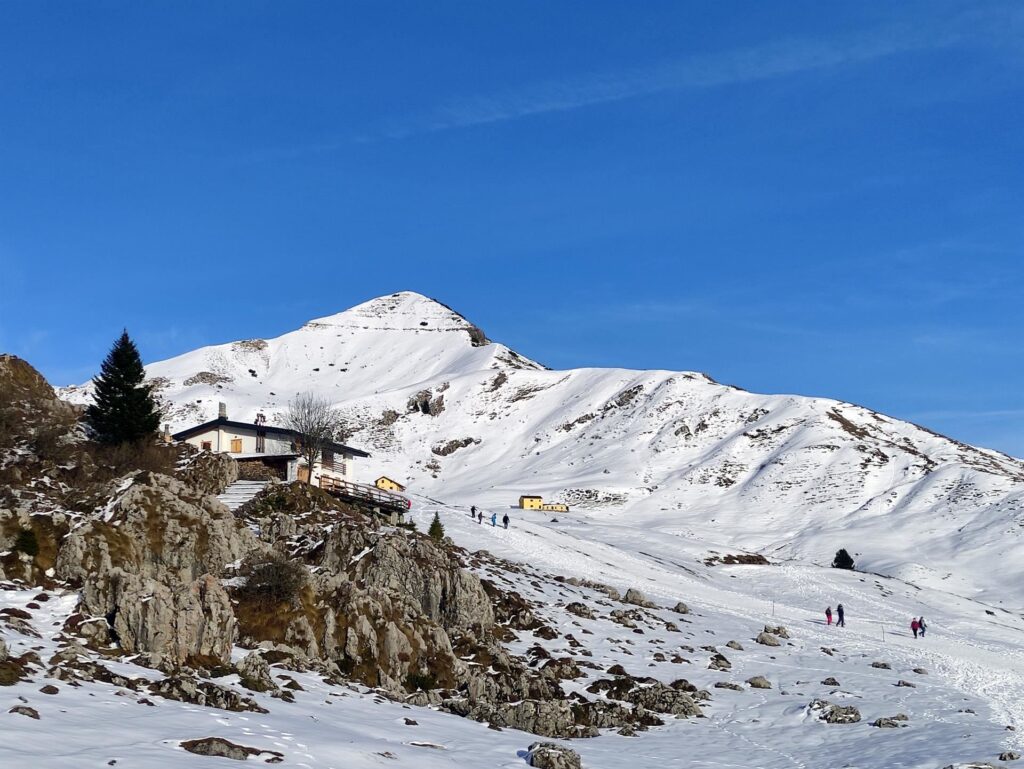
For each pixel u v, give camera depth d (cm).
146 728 2972
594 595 7962
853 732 4781
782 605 9906
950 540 16312
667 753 4250
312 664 4419
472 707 4384
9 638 3628
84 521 4756
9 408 6275
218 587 4162
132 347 6794
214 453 7069
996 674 6825
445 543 8156
